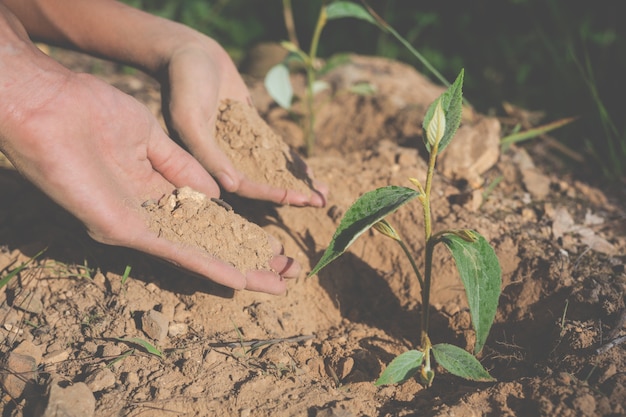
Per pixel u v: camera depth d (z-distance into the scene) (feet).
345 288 2.19
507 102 3.44
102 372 1.80
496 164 2.60
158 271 2.05
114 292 1.99
